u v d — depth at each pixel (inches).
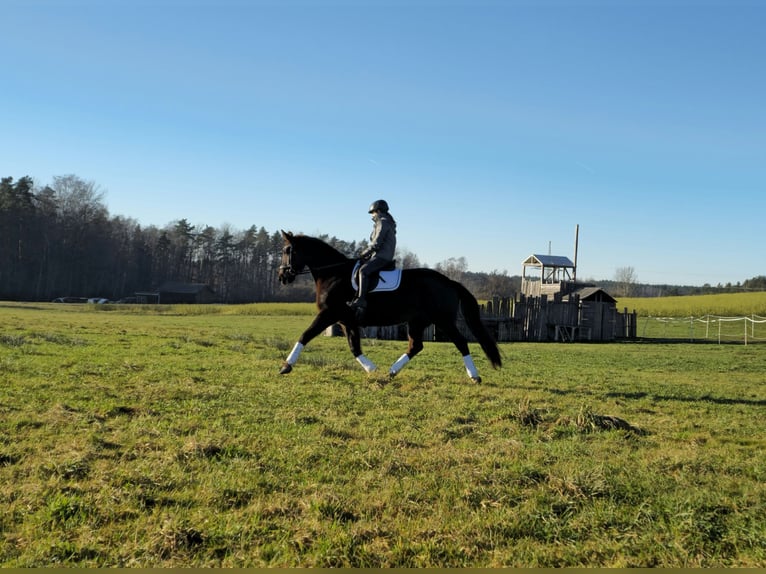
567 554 160.1
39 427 269.6
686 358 951.6
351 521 176.6
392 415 330.3
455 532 169.6
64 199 4111.7
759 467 241.8
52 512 170.9
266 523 171.8
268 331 1210.6
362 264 446.3
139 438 255.4
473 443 275.9
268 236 5152.6
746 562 156.7
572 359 854.5
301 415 316.5
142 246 4690.0
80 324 1066.1
